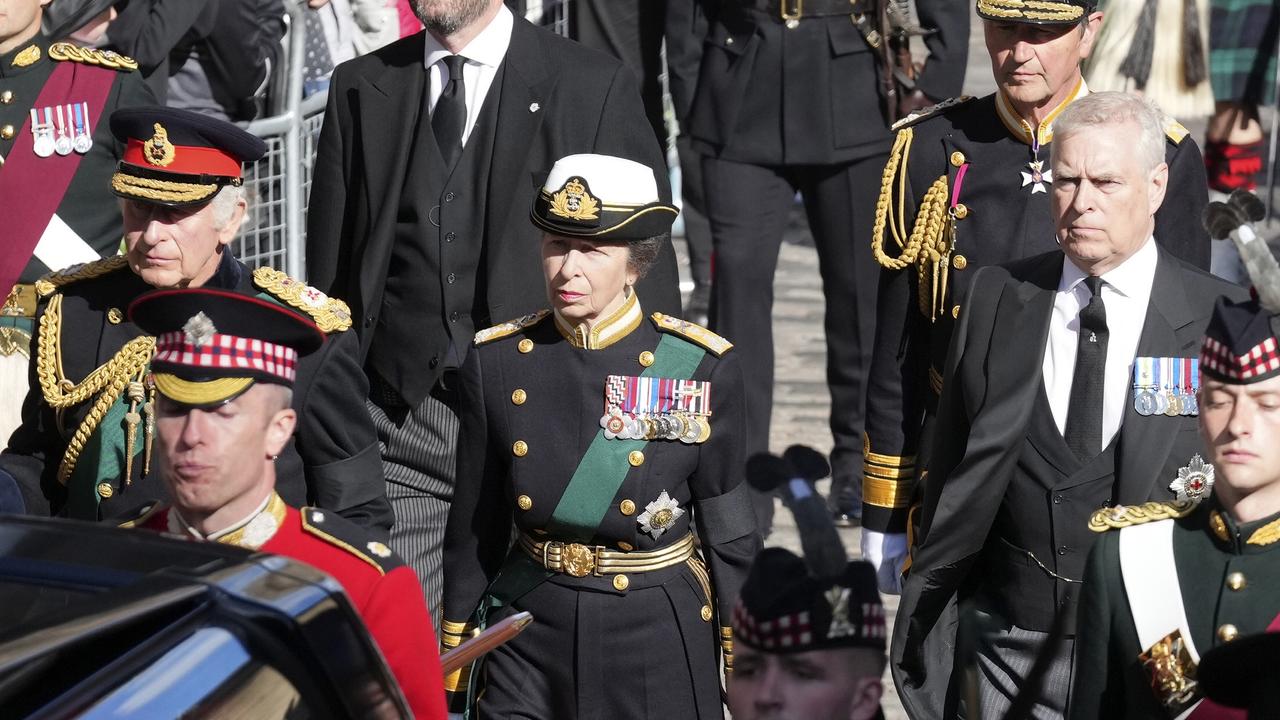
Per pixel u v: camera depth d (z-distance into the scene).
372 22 29.09
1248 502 11.95
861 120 25.75
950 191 18.17
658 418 15.12
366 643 9.84
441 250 19.34
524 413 15.34
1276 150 34.69
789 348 32.50
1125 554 12.29
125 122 14.63
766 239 26.47
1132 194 14.87
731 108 26.17
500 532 15.88
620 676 15.06
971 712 15.45
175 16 24.94
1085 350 15.19
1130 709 12.25
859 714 10.66
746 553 15.35
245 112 26.77
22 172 20.56
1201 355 12.00
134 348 14.77
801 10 25.75
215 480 11.91
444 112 19.55
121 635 9.06
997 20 17.38
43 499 15.20
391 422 19.78
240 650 9.26
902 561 18.64
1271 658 11.67
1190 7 32.09
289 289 15.12
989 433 15.27
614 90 19.75
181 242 14.71
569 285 15.04
